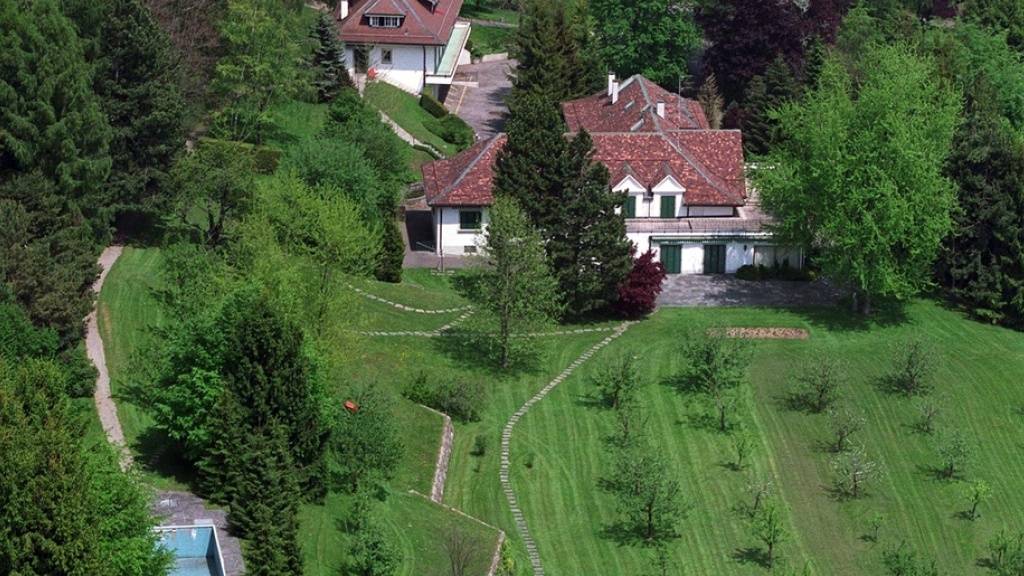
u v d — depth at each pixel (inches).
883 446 4874.5
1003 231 5826.8
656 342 5442.9
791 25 7741.1
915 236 5654.5
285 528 3668.8
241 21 6289.4
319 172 5718.5
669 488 4335.6
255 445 3762.3
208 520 3735.2
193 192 5098.4
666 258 6067.9
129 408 4205.2
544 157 5442.9
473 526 4224.9
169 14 6131.9
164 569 3329.2
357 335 4781.0
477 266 5954.7
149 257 5132.9
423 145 7081.7
